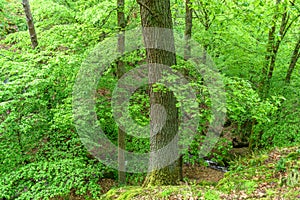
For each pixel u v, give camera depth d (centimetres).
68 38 679
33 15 927
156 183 548
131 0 711
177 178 563
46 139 719
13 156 639
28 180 618
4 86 581
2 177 604
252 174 468
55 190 568
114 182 803
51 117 690
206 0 575
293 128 713
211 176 860
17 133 644
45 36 739
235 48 774
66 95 691
